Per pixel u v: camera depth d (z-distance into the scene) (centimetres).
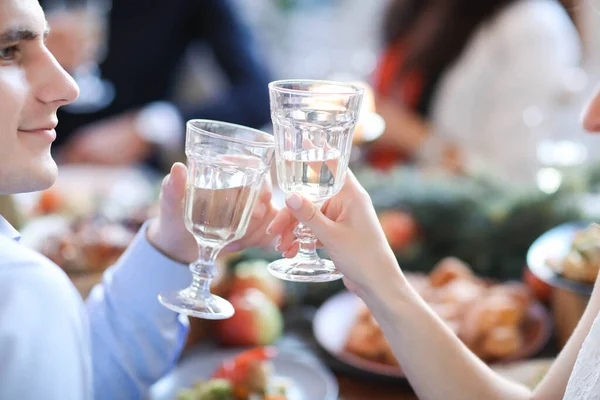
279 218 96
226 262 148
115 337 107
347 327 138
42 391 77
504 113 235
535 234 160
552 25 233
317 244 97
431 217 165
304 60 356
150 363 108
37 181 81
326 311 141
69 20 241
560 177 171
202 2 286
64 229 150
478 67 237
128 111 284
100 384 107
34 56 81
